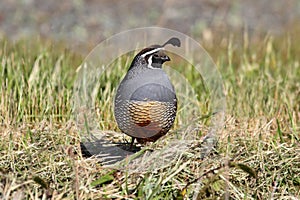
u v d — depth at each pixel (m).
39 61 13.64
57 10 26.52
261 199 9.12
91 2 27.73
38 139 10.25
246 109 12.34
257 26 25.59
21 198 8.15
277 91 13.01
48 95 11.80
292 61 16.77
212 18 26.58
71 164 9.29
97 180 8.88
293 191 9.29
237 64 17.08
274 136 11.04
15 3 27.06
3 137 10.09
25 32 23.67
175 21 26.19
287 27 25.34
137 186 8.75
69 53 15.13
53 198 8.37
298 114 12.16
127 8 27.42
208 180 8.86
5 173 8.65
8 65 12.73
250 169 8.39
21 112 11.24
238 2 28.81
